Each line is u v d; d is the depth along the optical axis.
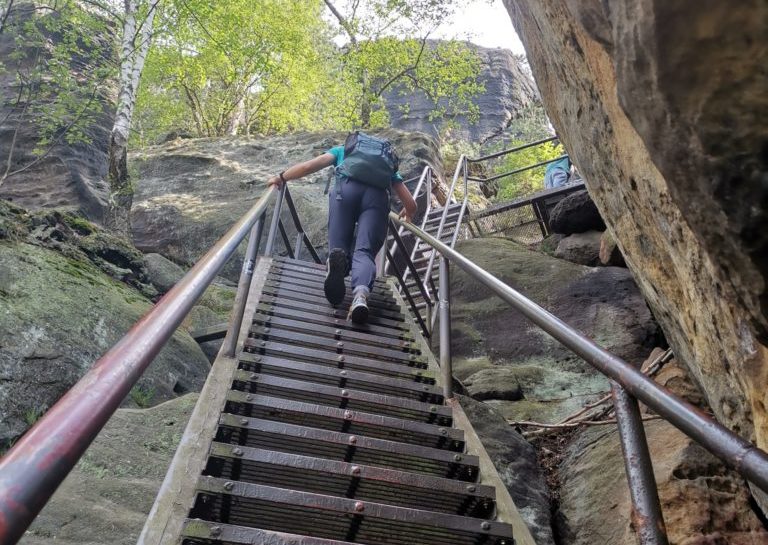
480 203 16.20
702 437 1.14
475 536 2.46
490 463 2.99
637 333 6.69
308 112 20.64
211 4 11.07
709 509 2.93
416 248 9.27
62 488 3.10
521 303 2.14
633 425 1.39
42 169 9.02
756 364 1.60
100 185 9.33
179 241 10.73
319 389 3.23
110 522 2.96
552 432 4.89
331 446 2.83
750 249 1.09
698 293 1.87
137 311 5.88
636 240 2.50
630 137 2.02
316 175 11.93
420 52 17.77
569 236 9.27
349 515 2.34
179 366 5.39
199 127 18.48
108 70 8.65
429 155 12.80
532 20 2.82
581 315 7.11
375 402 3.27
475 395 5.80
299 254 6.10
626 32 1.08
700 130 1.02
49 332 4.62
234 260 9.75
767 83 0.93
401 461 2.91
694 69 0.99
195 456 2.53
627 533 3.14
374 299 5.03
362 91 18.20
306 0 17.58
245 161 12.92
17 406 4.02
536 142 11.83
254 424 2.73
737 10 0.91
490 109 32.22
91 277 5.93
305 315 4.29
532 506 3.88
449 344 3.71
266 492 2.28
